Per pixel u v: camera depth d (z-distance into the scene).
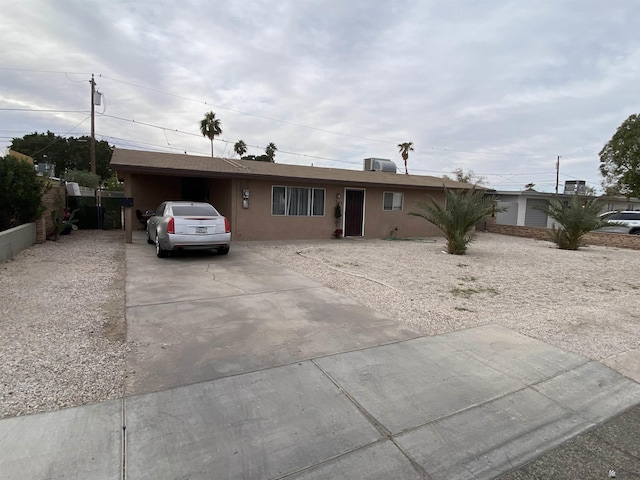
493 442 2.64
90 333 4.25
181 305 5.39
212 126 41.84
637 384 3.57
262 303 5.62
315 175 15.14
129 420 2.68
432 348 4.18
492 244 15.84
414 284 7.46
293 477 2.22
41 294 5.70
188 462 2.29
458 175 50.72
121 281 6.75
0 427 2.54
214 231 9.15
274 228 14.02
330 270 8.36
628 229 19.16
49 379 3.20
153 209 16.14
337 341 4.26
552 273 9.30
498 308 5.98
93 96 26.75
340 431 2.67
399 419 2.84
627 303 6.55
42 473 2.14
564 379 3.59
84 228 15.86
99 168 47.44
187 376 3.34
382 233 16.97
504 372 3.68
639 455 2.55
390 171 21.97
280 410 2.88
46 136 45.53
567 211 14.80
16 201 10.00
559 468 2.41
